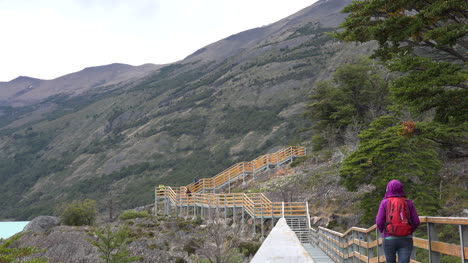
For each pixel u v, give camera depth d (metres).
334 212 32.31
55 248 31.58
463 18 11.95
